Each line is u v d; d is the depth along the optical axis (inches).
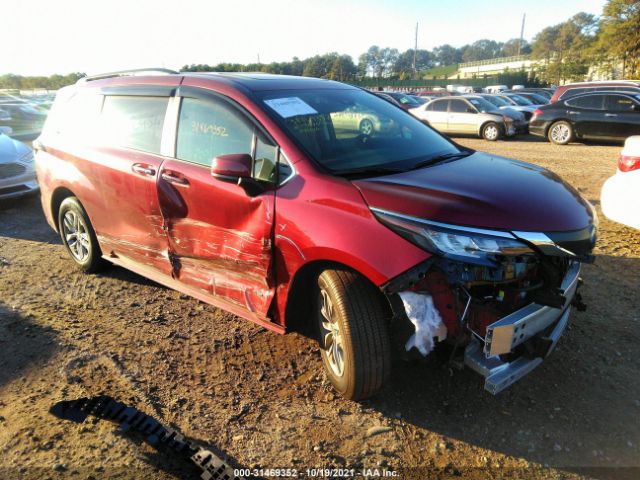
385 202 100.5
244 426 108.8
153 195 143.7
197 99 138.2
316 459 100.2
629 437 104.3
